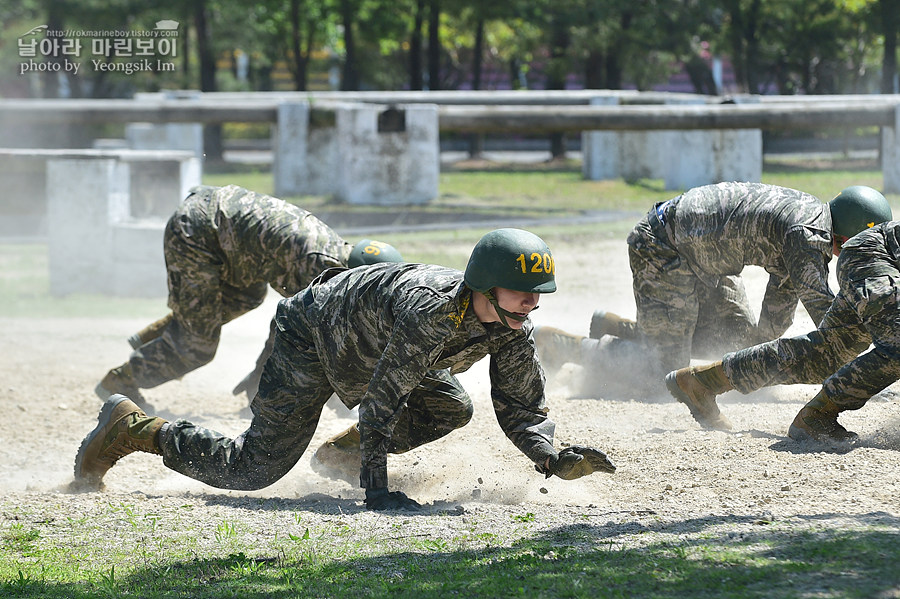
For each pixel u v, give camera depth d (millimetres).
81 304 21094
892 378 8891
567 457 7633
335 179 37844
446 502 8320
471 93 42719
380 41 56906
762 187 11039
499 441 10484
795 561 5750
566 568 6004
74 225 22000
